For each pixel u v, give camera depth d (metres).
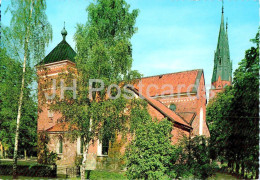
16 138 17.55
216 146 15.39
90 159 20.72
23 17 18.30
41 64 19.17
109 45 20.08
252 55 20.12
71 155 21.44
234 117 20.34
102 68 15.62
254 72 19.28
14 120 19.16
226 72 55.53
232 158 19.67
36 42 18.66
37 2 18.69
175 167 13.68
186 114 28.05
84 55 16.53
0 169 17.45
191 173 13.23
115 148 19.81
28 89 18.48
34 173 17.23
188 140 14.41
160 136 14.25
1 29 17.97
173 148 14.23
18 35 18.08
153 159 13.75
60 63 25.77
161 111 19.92
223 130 21.75
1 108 18.83
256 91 18.91
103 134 14.80
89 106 14.81
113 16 20.95
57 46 27.75
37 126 24.94
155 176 13.49
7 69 18.00
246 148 18.78
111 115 14.62
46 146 21.92
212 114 30.83
